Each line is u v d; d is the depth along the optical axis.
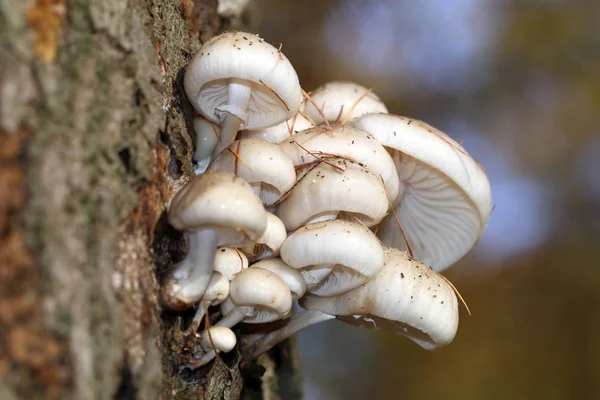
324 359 1.44
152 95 0.44
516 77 1.44
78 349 0.40
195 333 0.46
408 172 0.54
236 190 0.43
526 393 1.29
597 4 1.42
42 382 0.39
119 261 0.42
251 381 0.55
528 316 1.38
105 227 0.42
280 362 0.61
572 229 1.48
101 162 0.42
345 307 0.49
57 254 0.40
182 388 0.46
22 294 0.39
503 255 1.46
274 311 0.47
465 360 1.32
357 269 0.47
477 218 0.54
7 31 0.39
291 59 1.32
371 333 1.42
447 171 0.50
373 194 0.47
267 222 0.45
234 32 0.47
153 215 0.45
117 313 0.42
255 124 0.49
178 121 0.47
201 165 0.49
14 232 0.39
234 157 0.47
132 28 0.43
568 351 1.34
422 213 0.57
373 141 0.49
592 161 1.47
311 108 0.54
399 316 0.48
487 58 1.43
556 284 1.42
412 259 0.50
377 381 1.37
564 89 1.44
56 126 0.40
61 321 0.40
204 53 0.46
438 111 1.44
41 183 0.40
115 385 0.42
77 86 0.41
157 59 0.45
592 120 1.44
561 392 1.29
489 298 1.40
